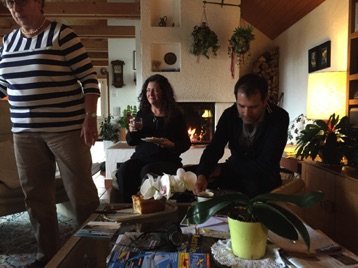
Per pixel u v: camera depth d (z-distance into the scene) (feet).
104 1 17.39
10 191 6.72
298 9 12.21
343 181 5.75
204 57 13.21
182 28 13.10
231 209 3.10
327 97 8.25
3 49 5.12
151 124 7.48
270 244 3.21
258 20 14.83
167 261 3.01
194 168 6.79
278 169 5.87
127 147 12.57
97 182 13.15
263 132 5.78
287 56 14.19
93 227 3.88
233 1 13.14
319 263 2.88
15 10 4.70
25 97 5.02
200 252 3.22
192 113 13.67
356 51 8.09
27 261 6.01
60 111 5.08
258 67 15.42
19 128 5.16
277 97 15.40
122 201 7.03
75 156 5.23
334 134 6.57
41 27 4.98
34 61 4.88
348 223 5.61
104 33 19.93
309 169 7.08
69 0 17.35
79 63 5.14
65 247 3.39
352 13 8.00
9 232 7.43
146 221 4.17
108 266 2.98
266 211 2.84
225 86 13.41
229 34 13.23
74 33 5.15
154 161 7.18
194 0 13.02
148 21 13.05
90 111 5.21
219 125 6.30
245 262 2.94
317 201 2.73
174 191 3.85
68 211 8.38
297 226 2.73
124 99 22.06
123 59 21.91
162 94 7.36
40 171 5.36
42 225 5.46
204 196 3.97
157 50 13.56
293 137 11.34
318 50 11.12
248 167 5.76
